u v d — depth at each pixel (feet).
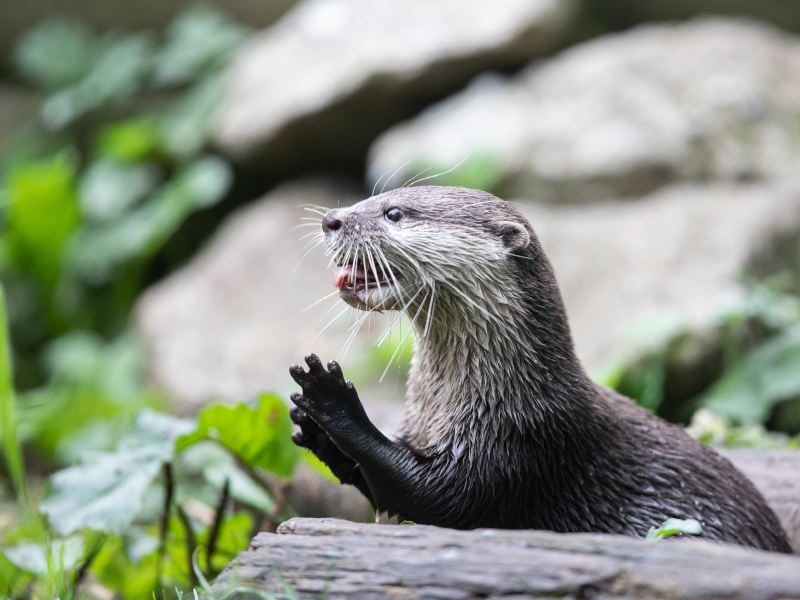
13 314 79.20
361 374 56.65
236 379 61.57
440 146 68.23
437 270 25.88
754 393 46.26
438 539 18.33
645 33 71.92
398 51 73.51
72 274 79.82
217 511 30.27
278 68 79.77
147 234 77.00
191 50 84.69
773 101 65.62
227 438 30.01
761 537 24.95
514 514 24.84
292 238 72.59
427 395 26.78
